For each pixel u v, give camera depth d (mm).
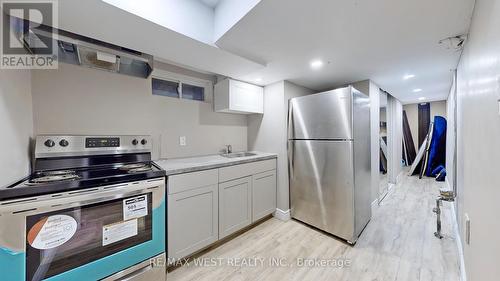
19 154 1258
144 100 2066
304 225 2539
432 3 1179
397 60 2078
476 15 1163
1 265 970
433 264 1749
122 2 1115
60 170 1522
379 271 1683
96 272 1230
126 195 1333
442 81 2914
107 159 1757
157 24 1271
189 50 1688
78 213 1167
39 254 1052
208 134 2691
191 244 1805
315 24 1389
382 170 3473
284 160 2711
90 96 1729
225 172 2104
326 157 2293
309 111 2453
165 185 1631
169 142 2297
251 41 1621
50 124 1551
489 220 907
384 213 2850
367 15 1292
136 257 1392
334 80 2773
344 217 2148
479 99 1119
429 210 2934
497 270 787
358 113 2227
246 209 2340
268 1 1141
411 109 5742
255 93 2850
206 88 2717
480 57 1088
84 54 1557
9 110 1128
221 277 1653
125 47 1604
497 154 809
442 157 4914
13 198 992
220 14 1542
